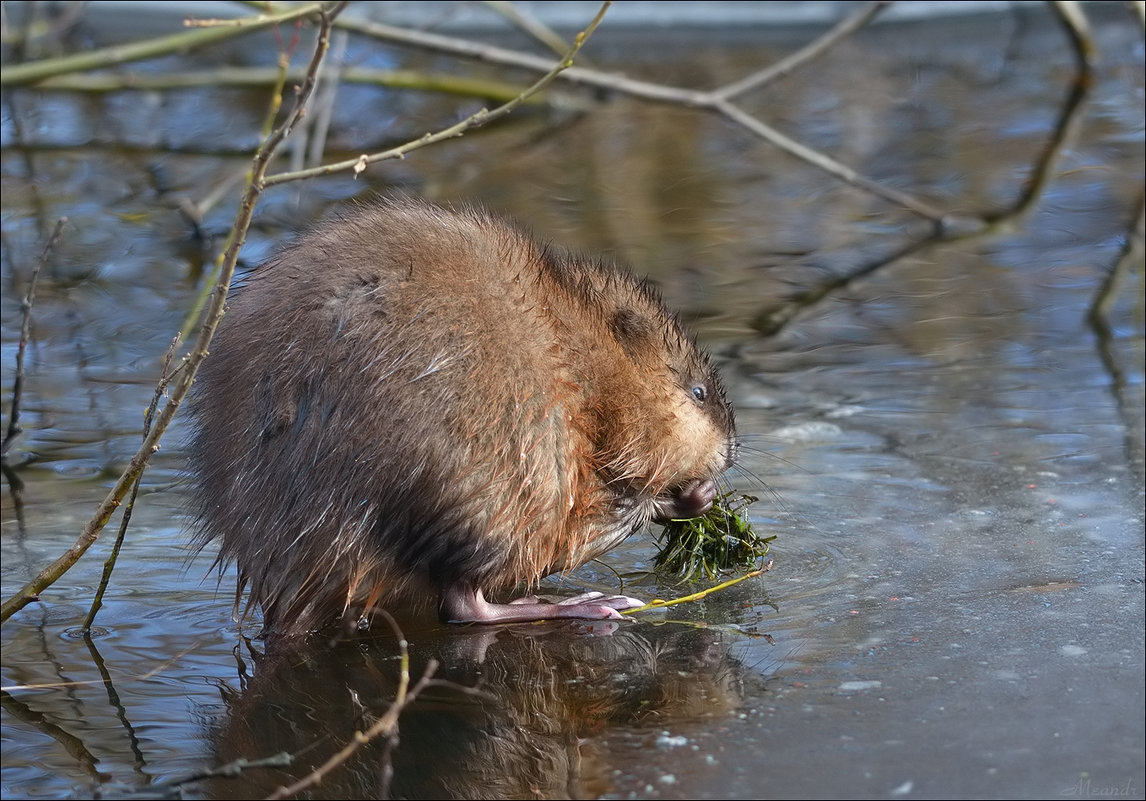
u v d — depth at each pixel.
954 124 13.85
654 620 5.58
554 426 5.51
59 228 7.61
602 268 6.39
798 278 10.28
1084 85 14.78
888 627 5.36
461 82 13.78
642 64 15.73
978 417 7.77
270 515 5.29
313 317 5.27
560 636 5.45
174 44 11.67
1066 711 4.61
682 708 4.72
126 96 14.91
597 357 5.78
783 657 5.12
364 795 4.19
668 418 6.01
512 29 15.96
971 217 11.49
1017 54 15.95
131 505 5.45
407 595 5.55
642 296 6.37
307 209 11.56
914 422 7.73
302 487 5.23
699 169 12.92
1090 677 4.86
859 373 8.50
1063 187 12.00
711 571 6.11
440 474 5.22
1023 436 7.48
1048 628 5.29
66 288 10.05
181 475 7.14
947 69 15.55
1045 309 9.47
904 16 16.64
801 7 16.70
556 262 6.09
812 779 4.23
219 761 4.43
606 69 15.33
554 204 11.84
